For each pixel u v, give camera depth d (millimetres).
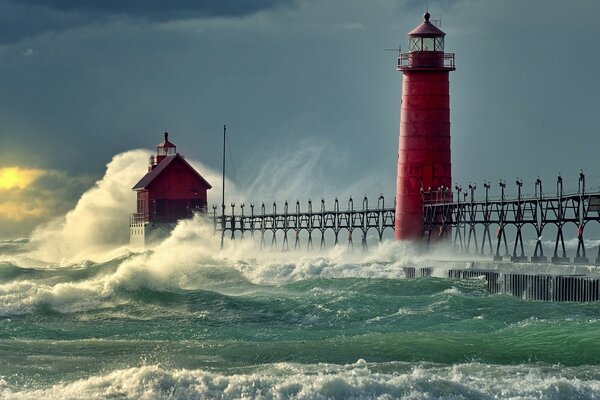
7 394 92625
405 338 118188
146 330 135125
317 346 114938
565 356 110375
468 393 92312
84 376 102812
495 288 191875
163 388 92125
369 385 92062
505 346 114125
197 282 199625
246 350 114000
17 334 130250
